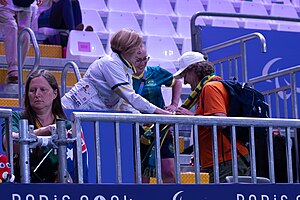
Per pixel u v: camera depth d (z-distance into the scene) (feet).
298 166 43.32
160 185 37.09
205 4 93.25
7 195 34.27
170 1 91.09
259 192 38.96
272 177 40.60
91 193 35.78
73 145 36.50
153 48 81.97
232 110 46.11
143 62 48.88
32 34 58.54
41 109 40.70
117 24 84.28
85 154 38.01
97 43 75.82
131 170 45.11
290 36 73.10
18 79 60.64
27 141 35.45
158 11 88.84
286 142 41.11
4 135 37.96
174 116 38.40
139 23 87.25
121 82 48.11
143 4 88.28
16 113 40.68
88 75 49.21
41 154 37.93
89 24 82.99
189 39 85.25
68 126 39.17
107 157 45.01
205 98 46.32
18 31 66.69
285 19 71.05
